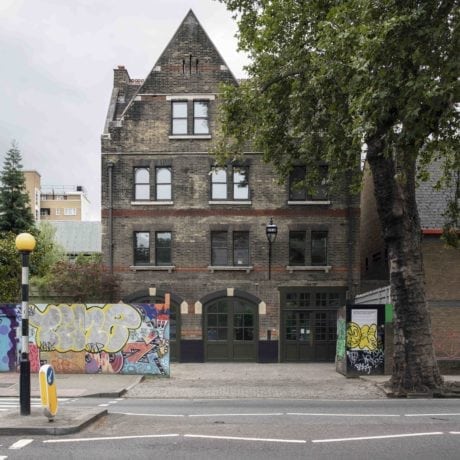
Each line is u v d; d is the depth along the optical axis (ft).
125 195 97.76
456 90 29.94
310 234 96.48
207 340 95.45
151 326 72.95
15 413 39.42
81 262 103.86
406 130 32.78
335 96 47.98
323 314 95.61
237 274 96.22
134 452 29.50
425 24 30.83
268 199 97.14
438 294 78.89
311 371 79.05
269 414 42.57
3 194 148.56
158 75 99.40
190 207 97.35
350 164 59.57
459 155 34.96
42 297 92.89
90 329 73.51
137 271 96.48
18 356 73.97
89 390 58.34
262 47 61.87
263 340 95.04
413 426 36.83
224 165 74.13
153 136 98.48
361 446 30.81
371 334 71.87
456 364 72.54
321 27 46.21
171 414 42.52
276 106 65.72
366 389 59.36
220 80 99.04
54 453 29.35
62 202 414.21
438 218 81.10
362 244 117.08
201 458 28.22
